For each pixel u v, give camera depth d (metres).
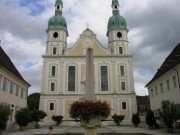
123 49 59.09
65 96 54.75
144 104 81.00
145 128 35.66
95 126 12.09
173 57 33.94
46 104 54.19
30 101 73.94
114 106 54.34
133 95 55.03
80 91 55.12
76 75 56.44
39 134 25.14
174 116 24.88
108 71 57.12
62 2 65.31
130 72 56.88
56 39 59.31
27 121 30.95
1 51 37.16
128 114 53.78
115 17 62.34
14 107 35.91
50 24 60.91
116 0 65.31
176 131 26.20
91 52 15.20
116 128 36.66
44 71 56.47
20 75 41.00
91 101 12.46
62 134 25.22
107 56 57.88
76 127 41.31
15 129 33.06
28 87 45.69
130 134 24.34
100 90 55.62
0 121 19.28
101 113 12.27
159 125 34.16
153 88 41.75
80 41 59.50
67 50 58.66
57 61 57.34
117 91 55.47
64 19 62.34
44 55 57.31
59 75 56.31
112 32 60.47
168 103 25.95
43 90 55.03
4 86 31.28
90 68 14.87
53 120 50.81
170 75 32.50
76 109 12.27
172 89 31.73
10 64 38.19
